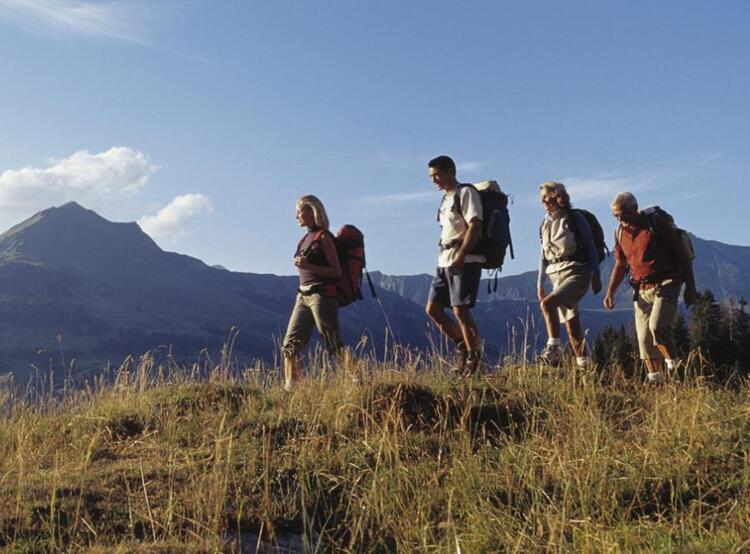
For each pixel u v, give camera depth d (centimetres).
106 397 795
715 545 467
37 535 488
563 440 635
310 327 845
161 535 500
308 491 564
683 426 633
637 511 538
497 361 828
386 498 551
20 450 644
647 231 828
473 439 661
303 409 720
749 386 754
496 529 508
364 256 845
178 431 689
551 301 832
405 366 796
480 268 809
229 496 549
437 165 817
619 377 819
